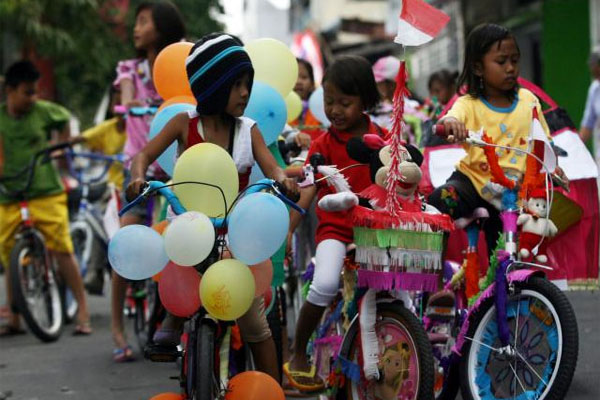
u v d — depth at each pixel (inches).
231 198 254.5
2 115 530.9
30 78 527.2
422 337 275.3
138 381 404.2
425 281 280.5
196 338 257.3
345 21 1913.1
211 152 250.8
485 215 305.7
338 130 323.0
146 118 418.0
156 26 419.8
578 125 1035.3
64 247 531.5
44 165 530.9
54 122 542.0
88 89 1326.3
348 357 299.3
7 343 511.8
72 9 1051.9
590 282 343.3
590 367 369.7
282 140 361.1
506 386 293.7
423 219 278.1
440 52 1513.3
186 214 244.2
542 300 281.0
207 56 261.9
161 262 251.0
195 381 253.1
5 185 525.3
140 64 433.1
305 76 485.1
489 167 302.0
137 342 495.2
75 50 1106.1
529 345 288.2
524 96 324.8
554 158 295.4
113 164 590.9
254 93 318.0
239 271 245.6
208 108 265.9
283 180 252.5
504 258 287.1
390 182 276.8
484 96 322.3
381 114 486.9
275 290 317.4
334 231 308.2
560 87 1058.1
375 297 291.6
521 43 1230.3
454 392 304.0
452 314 309.6
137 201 250.8
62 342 508.1
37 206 528.4
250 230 241.9
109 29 1240.2
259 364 276.7
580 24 1020.5
